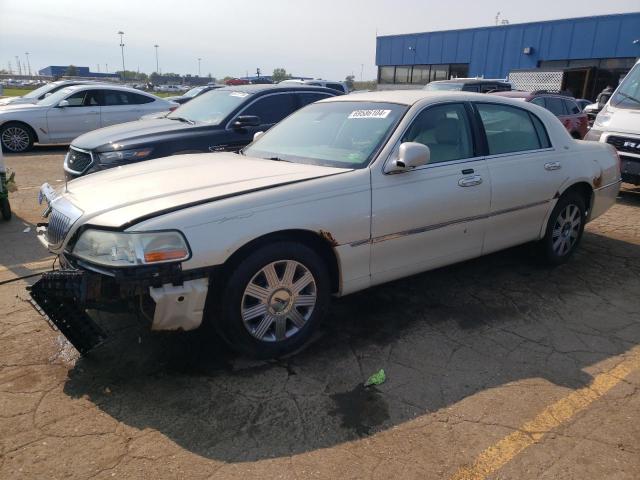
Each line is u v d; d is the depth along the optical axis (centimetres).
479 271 509
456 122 427
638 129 776
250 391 311
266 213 317
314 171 364
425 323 400
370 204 358
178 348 356
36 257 527
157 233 289
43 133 1302
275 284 333
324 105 476
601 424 284
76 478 242
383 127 396
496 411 295
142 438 269
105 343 360
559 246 518
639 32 2591
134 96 1405
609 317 416
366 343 370
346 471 249
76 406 293
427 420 287
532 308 429
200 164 404
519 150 466
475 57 3275
